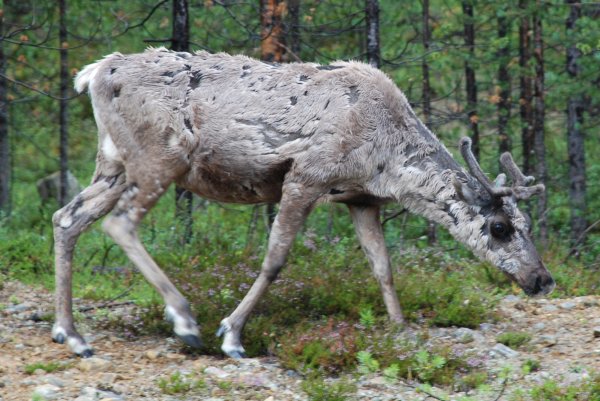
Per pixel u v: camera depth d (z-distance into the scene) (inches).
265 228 739.4
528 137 850.1
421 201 469.1
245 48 840.3
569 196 850.8
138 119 442.3
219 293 491.5
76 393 374.3
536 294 462.3
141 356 432.5
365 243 481.4
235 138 445.1
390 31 919.0
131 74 446.0
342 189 460.4
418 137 468.1
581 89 767.7
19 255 647.8
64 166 826.2
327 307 489.7
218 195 467.8
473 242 466.3
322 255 569.0
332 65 465.7
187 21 701.9
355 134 449.1
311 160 442.9
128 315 501.0
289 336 437.7
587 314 507.8
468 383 396.5
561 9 835.4
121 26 944.9
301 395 381.4
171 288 435.8
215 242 655.1
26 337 453.1
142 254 441.4
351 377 403.9
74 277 616.7
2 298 541.6
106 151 453.4
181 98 445.4
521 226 463.5
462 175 469.4
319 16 895.7
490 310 506.3
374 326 458.3
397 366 392.2
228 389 385.7
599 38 755.4
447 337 461.7
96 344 450.6
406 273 568.4
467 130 962.7
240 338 441.4
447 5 903.1
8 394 371.2
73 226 449.7
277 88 450.3
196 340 428.5
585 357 432.5
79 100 1120.8
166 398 374.9
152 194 445.4
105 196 455.2
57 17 910.4
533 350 446.6
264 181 456.4
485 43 863.1
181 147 442.9
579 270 618.2
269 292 493.0
